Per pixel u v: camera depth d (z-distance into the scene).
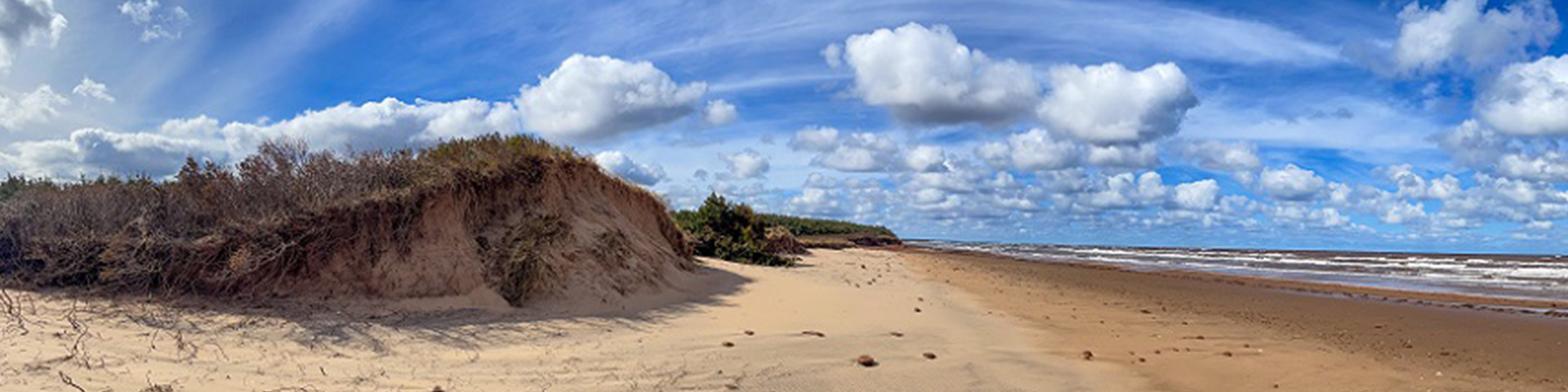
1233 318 12.36
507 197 11.02
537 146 12.52
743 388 5.93
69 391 4.68
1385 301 16.66
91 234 8.12
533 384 5.74
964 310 11.47
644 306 10.03
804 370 6.59
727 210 21.53
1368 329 11.24
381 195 9.10
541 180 11.70
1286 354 8.49
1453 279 27.36
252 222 8.41
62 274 7.78
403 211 9.15
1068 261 42.91
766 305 10.77
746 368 6.57
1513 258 66.25
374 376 5.68
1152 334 9.85
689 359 6.78
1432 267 40.09
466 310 8.56
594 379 5.96
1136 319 11.52
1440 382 7.14
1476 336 10.59
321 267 8.52
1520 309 15.09
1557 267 39.81
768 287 13.23
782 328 8.66
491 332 7.53
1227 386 6.73
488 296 9.12
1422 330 11.22
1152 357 8.01
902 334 8.66
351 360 6.13
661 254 13.68
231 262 7.98
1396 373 7.51
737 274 15.28
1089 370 7.19
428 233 9.30
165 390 4.86
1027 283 19.02
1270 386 6.77
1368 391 6.65
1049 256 52.50
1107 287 18.80
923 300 12.58
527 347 7.04
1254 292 18.81
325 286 8.46
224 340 6.35
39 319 6.34
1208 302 15.23
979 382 6.48
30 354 5.30
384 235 8.94
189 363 5.58
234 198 8.99
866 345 7.81
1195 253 78.38
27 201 8.72
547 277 9.73
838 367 6.78
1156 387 6.61
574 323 8.36
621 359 6.68
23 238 8.12
